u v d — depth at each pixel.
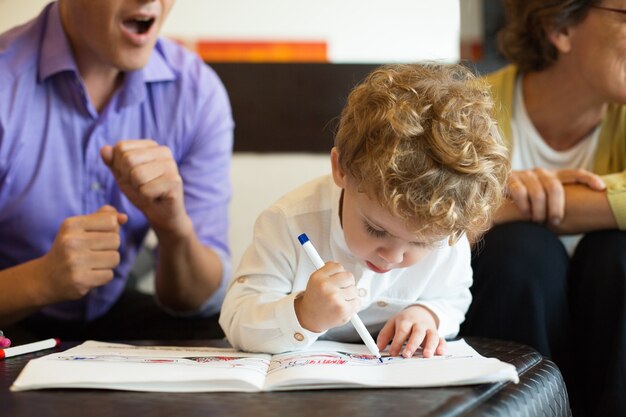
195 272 1.45
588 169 1.50
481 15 2.02
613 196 1.28
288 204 1.07
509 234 1.24
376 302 1.07
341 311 0.89
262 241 1.06
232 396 0.75
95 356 0.88
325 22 2.04
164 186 1.28
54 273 1.19
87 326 1.48
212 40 2.02
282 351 0.95
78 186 1.43
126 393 0.76
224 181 1.62
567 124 1.49
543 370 0.89
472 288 1.25
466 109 0.96
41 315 1.45
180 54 1.59
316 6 2.04
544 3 1.41
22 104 1.37
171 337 1.47
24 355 0.98
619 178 1.32
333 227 1.03
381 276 1.06
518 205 1.31
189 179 1.57
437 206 0.89
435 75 1.02
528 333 1.19
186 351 0.98
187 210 1.56
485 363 0.82
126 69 1.35
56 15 1.39
